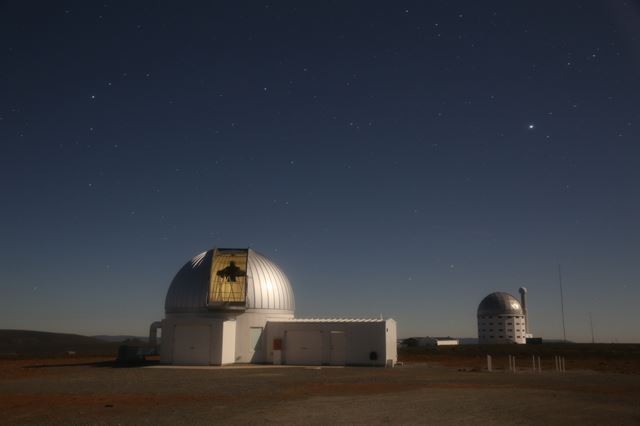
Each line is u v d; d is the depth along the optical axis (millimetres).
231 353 42562
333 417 15711
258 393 21766
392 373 33750
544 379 29438
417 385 25438
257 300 44875
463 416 16078
